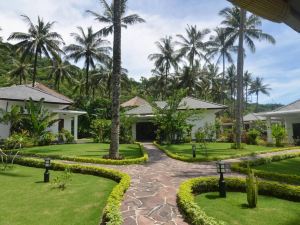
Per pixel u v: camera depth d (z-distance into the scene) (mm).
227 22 33125
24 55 37969
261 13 1882
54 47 38594
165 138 26266
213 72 63156
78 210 7055
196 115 28344
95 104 37062
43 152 18531
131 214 6754
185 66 49844
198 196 8531
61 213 6852
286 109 28000
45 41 38062
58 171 12289
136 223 6195
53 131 27281
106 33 22156
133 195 8297
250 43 32125
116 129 15484
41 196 8273
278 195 8414
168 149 21094
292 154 17578
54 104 27922
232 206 7477
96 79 48250
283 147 23938
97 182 10141
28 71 54188
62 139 27094
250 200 7398
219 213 6898
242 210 7141
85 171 11812
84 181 10312
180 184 9594
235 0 1811
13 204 7535
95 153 18109
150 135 33219
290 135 28391
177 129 25500
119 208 7031
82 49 42781
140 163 14398
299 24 1951
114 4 16031
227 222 6309
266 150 20547
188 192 7902
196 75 51406
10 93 25328
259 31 31656
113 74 15805
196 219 5910
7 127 23422
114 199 7266
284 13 1864
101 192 8711
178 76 51844
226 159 16062
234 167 12180
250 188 7438
